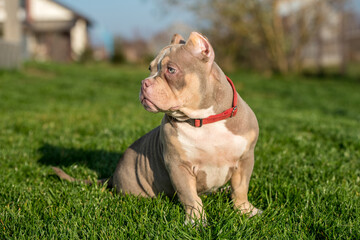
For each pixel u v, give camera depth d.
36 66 16.92
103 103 9.55
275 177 3.72
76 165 4.20
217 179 2.87
